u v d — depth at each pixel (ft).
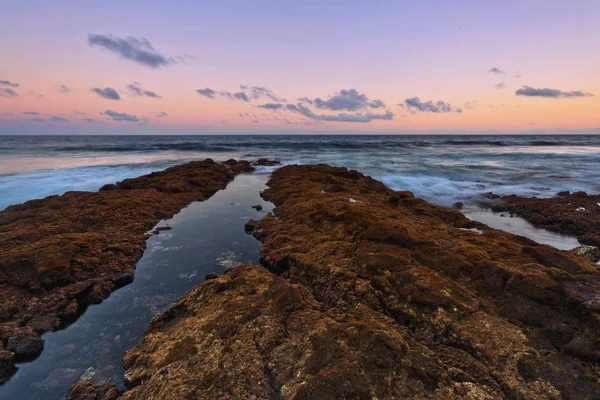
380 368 18.53
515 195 75.05
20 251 35.60
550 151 192.03
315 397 16.67
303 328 23.30
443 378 18.63
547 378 18.47
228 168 114.52
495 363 20.02
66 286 32.68
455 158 153.99
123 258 39.40
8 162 129.39
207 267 38.60
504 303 24.91
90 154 166.50
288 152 186.91
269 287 28.30
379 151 194.18
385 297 26.71
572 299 23.26
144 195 65.72
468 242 37.11
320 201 56.44
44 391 21.52
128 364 22.85
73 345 25.72
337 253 34.96
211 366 19.81
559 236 51.90
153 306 31.04
